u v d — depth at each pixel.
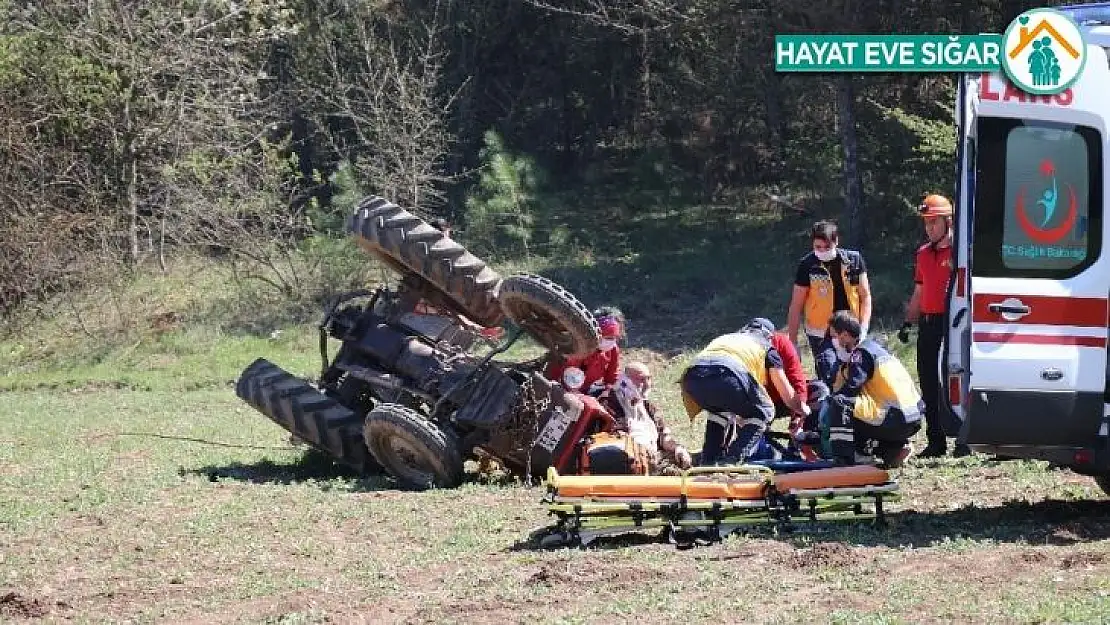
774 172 31.23
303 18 31.97
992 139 8.48
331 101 28.75
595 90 34.25
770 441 10.36
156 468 12.52
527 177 28.20
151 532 9.53
